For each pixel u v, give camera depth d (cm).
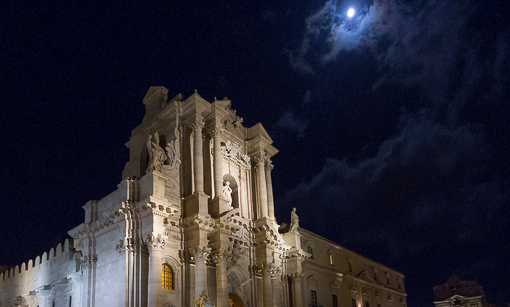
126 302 3403
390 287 7888
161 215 3569
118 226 3741
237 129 5081
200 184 4084
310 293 5478
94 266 3894
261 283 4525
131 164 4712
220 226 4031
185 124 4334
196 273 3712
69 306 4153
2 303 5772
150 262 3419
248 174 5000
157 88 4741
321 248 6059
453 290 9856
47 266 4969
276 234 4728
